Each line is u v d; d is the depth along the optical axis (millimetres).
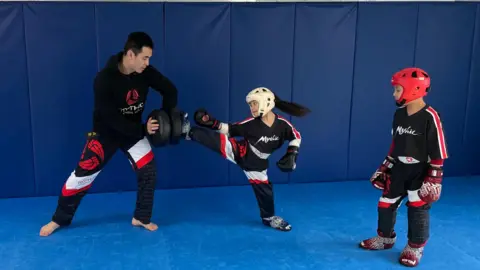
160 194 4215
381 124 4492
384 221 3178
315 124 4398
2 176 4059
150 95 4055
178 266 3025
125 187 4270
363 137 4500
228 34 4078
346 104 4398
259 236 3445
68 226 3551
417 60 4395
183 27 4000
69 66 3928
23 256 3117
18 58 3855
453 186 4449
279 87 4258
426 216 3006
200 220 3705
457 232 3521
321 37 4215
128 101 3242
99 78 3135
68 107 4004
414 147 2910
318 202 4070
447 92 4508
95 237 3385
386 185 3131
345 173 4570
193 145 4277
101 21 3879
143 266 3020
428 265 3066
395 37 4316
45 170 4105
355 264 3082
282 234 3479
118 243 3305
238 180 4434
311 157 4477
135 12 3910
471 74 4500
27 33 3822
